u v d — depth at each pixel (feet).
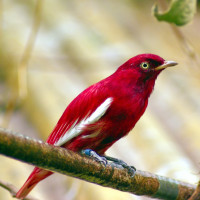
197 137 42.22
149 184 25.82
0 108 44.42
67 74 48.21
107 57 50.55
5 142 20.38
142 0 63.62
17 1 57.67
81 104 26.91
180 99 47.16
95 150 27.14
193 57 34.55
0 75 47.11
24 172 38.29
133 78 27.43
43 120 43.34
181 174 36.42
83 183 35.70
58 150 22.25
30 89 45.60
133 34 55.88
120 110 26.30
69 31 53.47
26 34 51.57
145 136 42.01
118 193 35.76
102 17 57.36
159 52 53.01
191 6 27.43
